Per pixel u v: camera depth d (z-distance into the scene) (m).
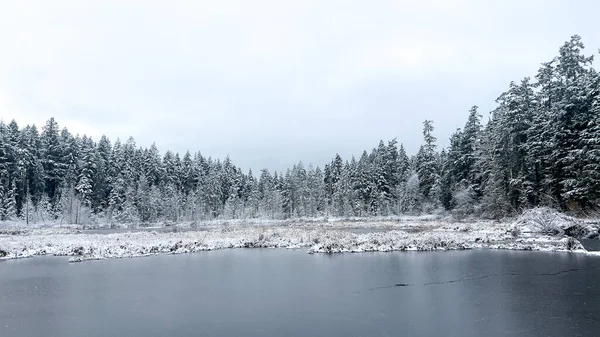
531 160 44.25
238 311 11.94
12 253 25.22
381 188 75.69
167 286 15.61
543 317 10.98
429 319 10.95
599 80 40.34
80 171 75.81
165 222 69.56
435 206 63.19
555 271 17.53
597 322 10.49
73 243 29.42
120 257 24.14
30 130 78.38
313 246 28.12
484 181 53.34
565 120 42.12
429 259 21.69
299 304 12.68
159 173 91.44
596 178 37.31
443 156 75.19
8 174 63.22
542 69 46.84
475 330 10.01
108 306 12.66
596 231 30.06
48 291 14.88
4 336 9.92
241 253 25.70
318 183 93.25
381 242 27.45
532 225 32.62
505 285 15.02
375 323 10.66
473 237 29.52
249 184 109.62
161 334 9.98
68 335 9.97
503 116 48.47
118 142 90.12
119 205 70.81
